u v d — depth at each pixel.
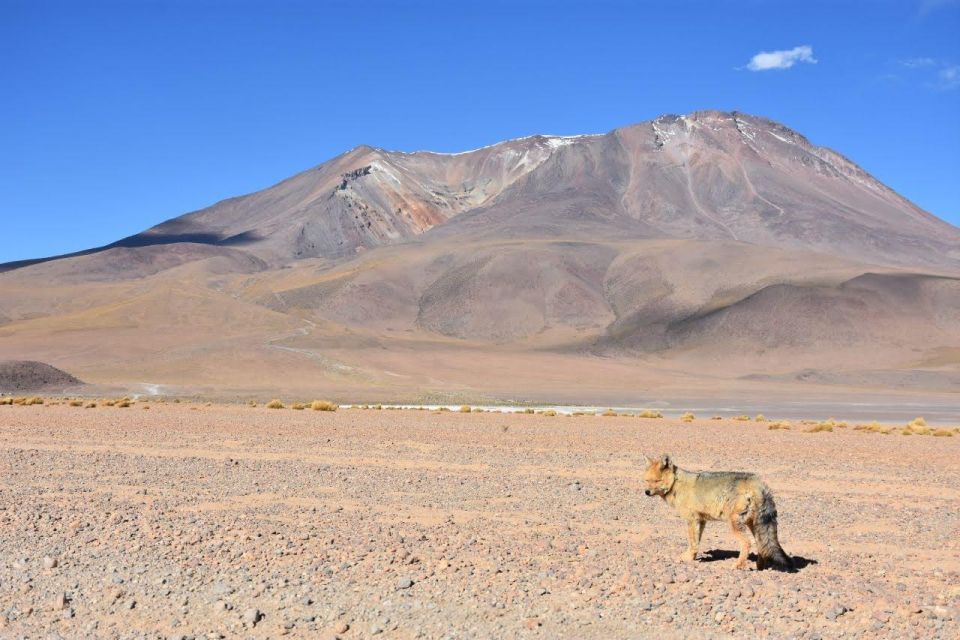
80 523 14.41
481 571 11.57
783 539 14.57
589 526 15.41
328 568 11.62
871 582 11.36
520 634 9.20
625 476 22.31
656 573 11.57
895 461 26.55
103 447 28.77
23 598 10.46
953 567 12.50
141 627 9.44
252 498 18.09
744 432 39.34
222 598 10.36
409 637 9.14
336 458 25.89
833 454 28.66
